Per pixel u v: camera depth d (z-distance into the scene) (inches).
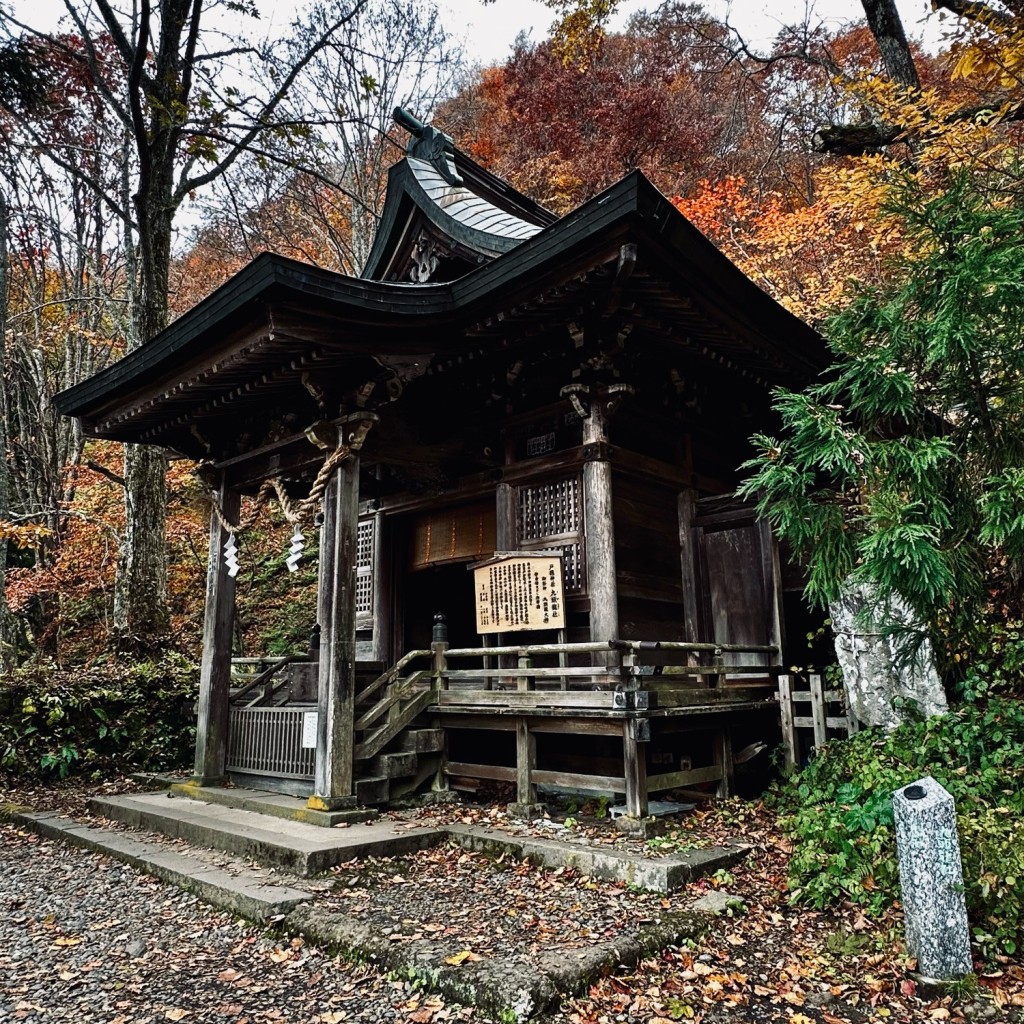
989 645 228.4
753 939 155.3
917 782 149.1
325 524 248.8
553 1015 121.8
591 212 201.2
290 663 317.4
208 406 275.7
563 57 635.5
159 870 199.2
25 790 320.2
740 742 281.3
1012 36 315.9
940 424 203.3
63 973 142.6
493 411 303.3
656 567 291.6
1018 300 165.3
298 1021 122.5
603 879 181.5
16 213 629.0
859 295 199.5
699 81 878.4
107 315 753.6
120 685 365.1
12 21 446.3
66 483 636.7
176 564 660.1
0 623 426.6
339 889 177.0
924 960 136.6
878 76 425.4
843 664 247.6
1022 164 269.4
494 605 270.5
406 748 258.1
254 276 203.5
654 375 292.2
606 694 214.5
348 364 242.1
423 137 357.7
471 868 194.7
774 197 653.3
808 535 189.2
